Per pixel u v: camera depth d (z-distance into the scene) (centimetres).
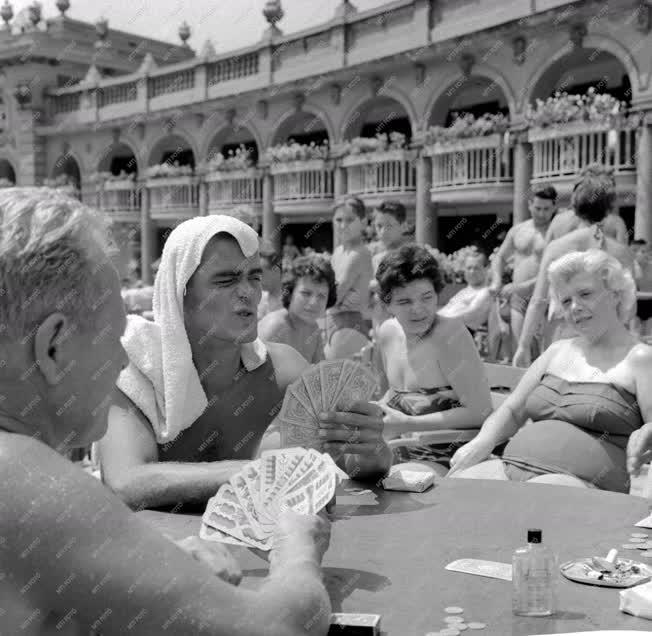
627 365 340
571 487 252
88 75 2797
